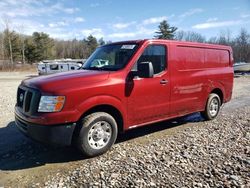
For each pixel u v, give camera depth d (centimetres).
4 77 3025
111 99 495
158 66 580
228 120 754
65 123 447
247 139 572
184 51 637
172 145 539
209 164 444
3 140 586
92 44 8762
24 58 6906
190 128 672
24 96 480
